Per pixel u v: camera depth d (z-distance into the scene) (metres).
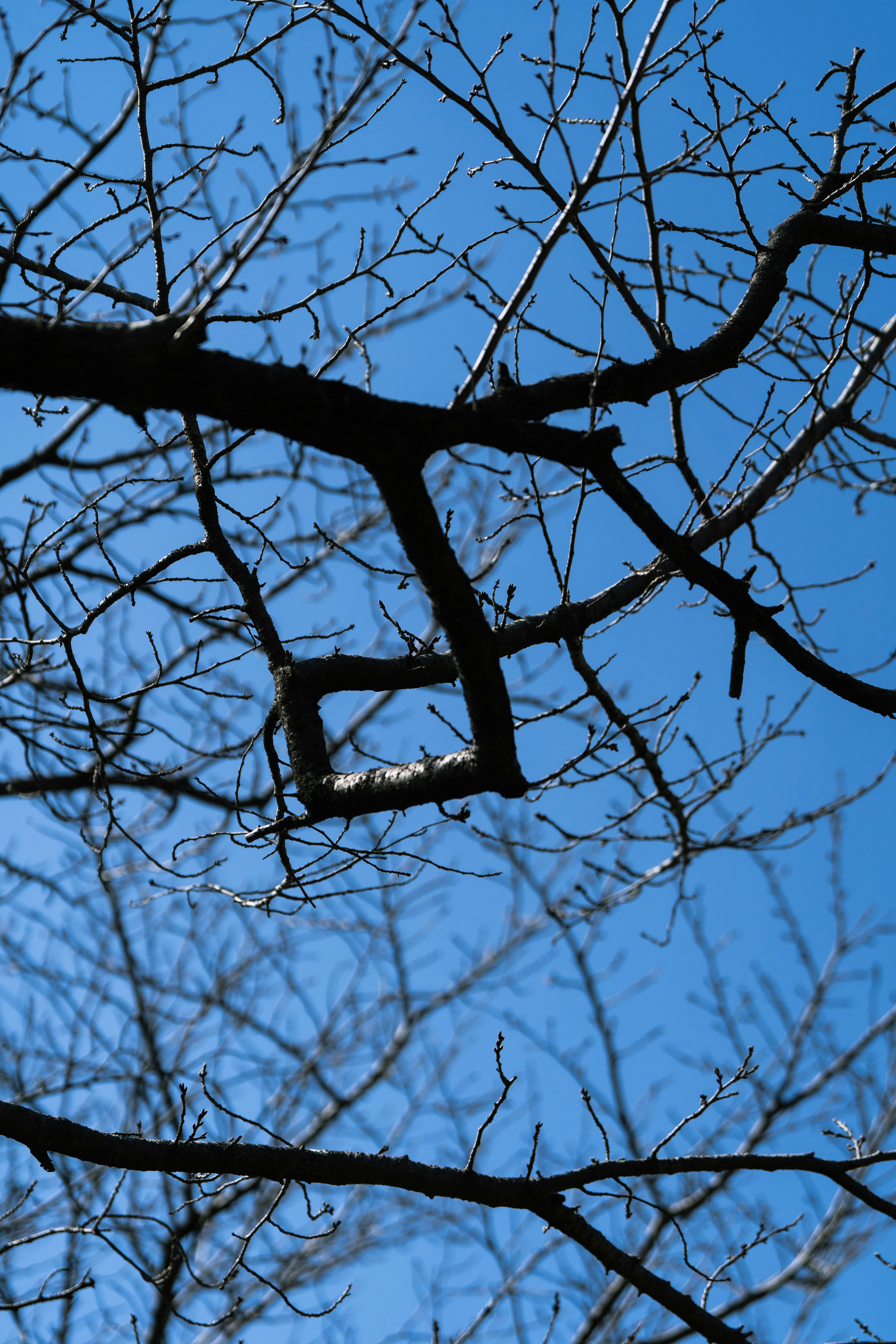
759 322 3.47
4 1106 3.37
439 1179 3.71
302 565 3.79
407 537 2.42
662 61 3.94
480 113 3.66
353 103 2.64
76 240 3.30
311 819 3.11
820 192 4.27
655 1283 3.89
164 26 3.36
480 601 3.51
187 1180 3.57
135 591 3.83
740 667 3.36
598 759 4.46
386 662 3.46
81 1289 3.78
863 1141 4.14
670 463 4.34
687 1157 3.93
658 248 4.02
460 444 2.49
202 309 2.13
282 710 3.31
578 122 3.96
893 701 3.36
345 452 2.36
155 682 3.87
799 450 4.98
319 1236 3.63
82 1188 7.38
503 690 2.55
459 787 2.74
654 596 4.14
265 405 2.24
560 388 2.93
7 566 3.94
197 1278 3.64
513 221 3.93
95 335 2.06
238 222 3.14
